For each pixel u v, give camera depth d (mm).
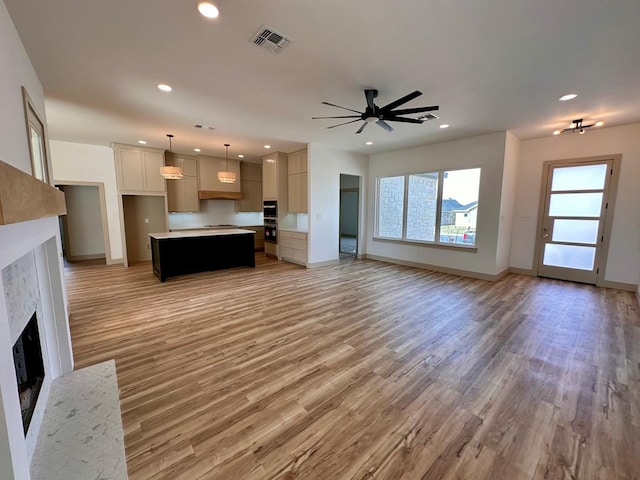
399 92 3258
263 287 4773
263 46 2365
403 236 6648
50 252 2205
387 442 1655
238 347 2762
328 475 1444
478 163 5227
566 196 5066
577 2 1825
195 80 2980
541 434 1715
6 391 881
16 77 1990
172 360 2525
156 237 5062
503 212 5145
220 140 5695
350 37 2232
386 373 2344
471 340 2920
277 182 7027
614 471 1468
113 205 6465
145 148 6410
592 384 2193
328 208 6543
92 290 4562
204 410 1908
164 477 1423
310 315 3562
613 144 4539
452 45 2332
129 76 2889
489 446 1628
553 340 2910
